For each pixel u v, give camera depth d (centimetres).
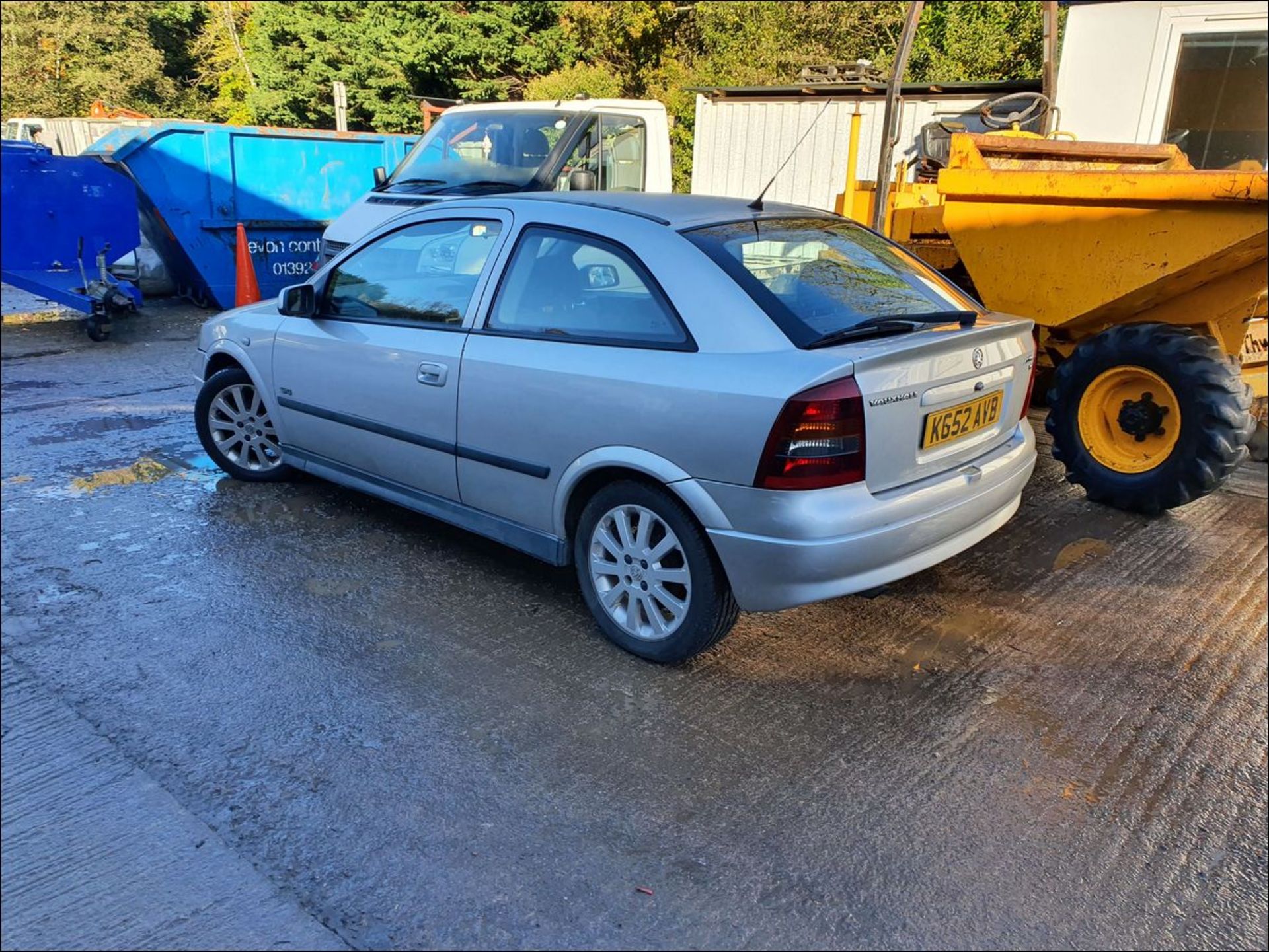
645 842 255
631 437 321
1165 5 948
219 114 3369
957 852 255
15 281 930
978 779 286
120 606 379
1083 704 328
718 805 270
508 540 383
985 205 528
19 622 365
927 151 893
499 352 364
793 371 289
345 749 291
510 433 362
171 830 255
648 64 2225
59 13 3188
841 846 256
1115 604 404
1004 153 565
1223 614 396
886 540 302
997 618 390
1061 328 556
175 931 223
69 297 907
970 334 326
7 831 253
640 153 813
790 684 335
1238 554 459
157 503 494
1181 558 453
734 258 329
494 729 303
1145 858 255
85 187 908
